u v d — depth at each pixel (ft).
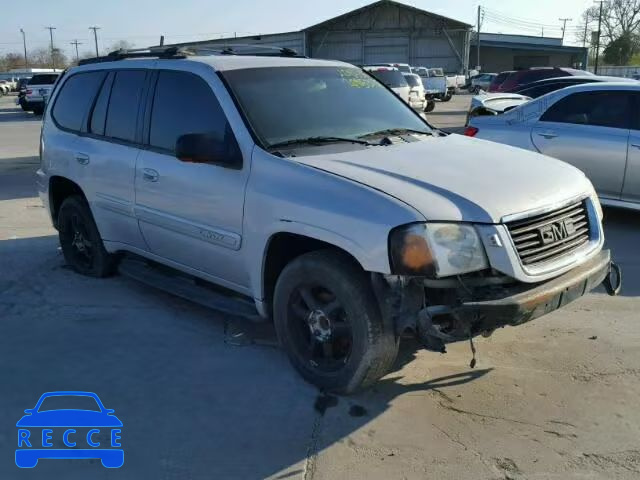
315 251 12.26
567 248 12.23
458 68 183.52
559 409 12.04
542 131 26.11
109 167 17.01
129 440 11.23
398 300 11.23
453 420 11.71
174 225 15.10
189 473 10.34
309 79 15.48
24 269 20.62
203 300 14.94
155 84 16.01
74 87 19.34
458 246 10.78
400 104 16.83
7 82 209.97
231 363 13.99
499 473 10.21
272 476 10.24
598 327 15.64
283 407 12.19
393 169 12.26
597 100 25.22
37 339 15.30
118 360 14.20
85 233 19.47
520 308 10.75
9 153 52.29
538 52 239.91
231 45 18.90
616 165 24.40
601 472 10.19
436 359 14.05
